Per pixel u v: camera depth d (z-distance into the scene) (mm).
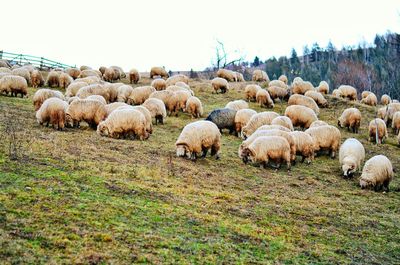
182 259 9594
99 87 31234
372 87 65375
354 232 13484
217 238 11141
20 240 9234
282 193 16781
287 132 21703
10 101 29484
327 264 10742
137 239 10227
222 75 51312
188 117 31500
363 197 17797
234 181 17484
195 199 14094
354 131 31906
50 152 16594
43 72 51188
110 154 18219
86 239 9773
